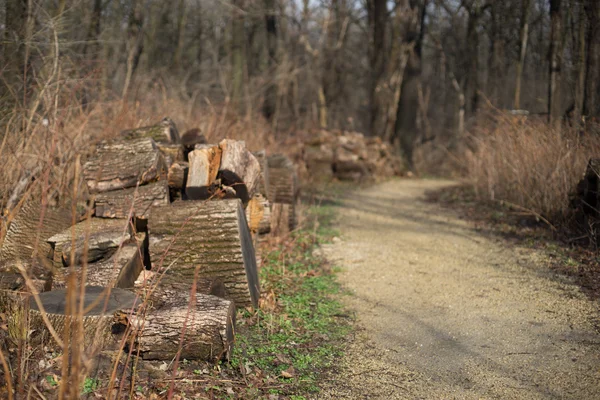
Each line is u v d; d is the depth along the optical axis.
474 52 23.95
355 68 30.38
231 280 4.82
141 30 17.06
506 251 7.33
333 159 17.05
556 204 8.24
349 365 4.21
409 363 4.25
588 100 9.18
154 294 4.10
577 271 6.20
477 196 11.70
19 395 3.10
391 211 11.20
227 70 20.16
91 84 8.55
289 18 24.72
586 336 4.59
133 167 5.56
